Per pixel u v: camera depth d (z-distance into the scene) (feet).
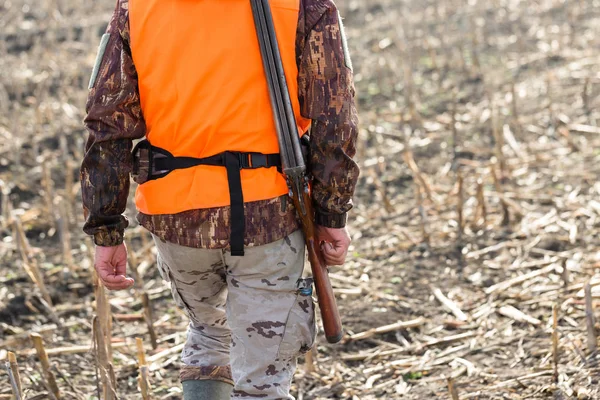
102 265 7.60
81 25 27.81
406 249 14.44
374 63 24.25
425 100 21.43
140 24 7.15
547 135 18.53
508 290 12.76
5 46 26.30
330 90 7.11
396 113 20.77
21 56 25.30
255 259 7.34
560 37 24.14
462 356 11.19
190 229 7.23
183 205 7.16
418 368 11.02
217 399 8.34
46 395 10.43
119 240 7.59
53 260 14.65
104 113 7.15
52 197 15.85
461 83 22.20
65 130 20.21
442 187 16.79
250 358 7.50
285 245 7.43
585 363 10.25
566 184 16.20
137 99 7.31
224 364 8.45
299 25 7.11
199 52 7.04
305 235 7.53
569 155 17.44
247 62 7.09
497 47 24.50
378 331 11.92
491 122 19.43
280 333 7.44
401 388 10.62
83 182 7.33
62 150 18.54
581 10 26.86
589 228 14.40
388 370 11.06
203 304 8.09
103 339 9.36
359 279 13.56
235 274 7.48
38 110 20.26
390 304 12.70
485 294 12.77
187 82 7.05
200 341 8.48
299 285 7.50
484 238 14.49
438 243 14.52
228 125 7.08
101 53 7.24
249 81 7.11
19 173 18.16
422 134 19.44
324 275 7.72
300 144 7.23
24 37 26.78
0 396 10.19
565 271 12.45
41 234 15.65
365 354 11.46
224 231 7.18
